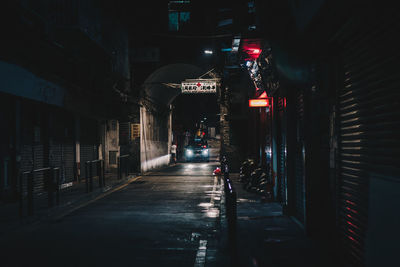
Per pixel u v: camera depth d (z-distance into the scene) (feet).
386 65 12.36
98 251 20.06
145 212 31.55
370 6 12.35
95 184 50.78
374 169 13.34
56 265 17.70
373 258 11.73
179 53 73.87
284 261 16.92
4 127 36.17
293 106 28.63
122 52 68.49
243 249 18.97
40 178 43.16
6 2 32.35
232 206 15.85
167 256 19.06
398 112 11.52
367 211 13.97
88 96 54.39
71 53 45.60
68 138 51.57
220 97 70.69
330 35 16.79
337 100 17.42
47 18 43.21
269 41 25.84
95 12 51.85
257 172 43.93
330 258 17.28
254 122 57.98
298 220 26.35
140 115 71.05
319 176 21.66
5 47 33.09
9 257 18.98
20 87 35.88
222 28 61.52
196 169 81.92
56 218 29.22
